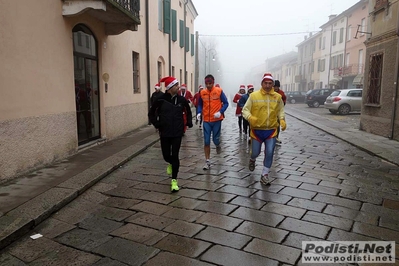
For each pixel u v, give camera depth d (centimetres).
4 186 484
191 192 480
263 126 502
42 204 411
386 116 998
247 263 288
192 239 334
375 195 466
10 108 514
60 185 489
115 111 980
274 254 303
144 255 305
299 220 378
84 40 798
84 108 806
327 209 411
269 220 377
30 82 566
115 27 889
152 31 1389
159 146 888
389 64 979
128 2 859
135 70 1206
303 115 1928
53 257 306
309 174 577
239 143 916
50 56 628
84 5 662
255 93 503
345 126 1323
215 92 613
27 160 561
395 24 930
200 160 696
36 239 342
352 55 3225
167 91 481
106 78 902
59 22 659
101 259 300
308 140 987
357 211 405
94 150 772
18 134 535
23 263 296
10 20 513
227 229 355
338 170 610
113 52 961
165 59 1658
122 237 342
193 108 2411
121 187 511
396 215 395
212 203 433
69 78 702
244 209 411
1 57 493
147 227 365
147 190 494
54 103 644
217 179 546
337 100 1936
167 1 1617
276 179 544
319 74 4181
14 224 352
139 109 1215
